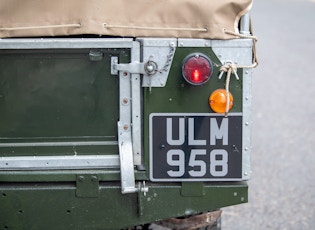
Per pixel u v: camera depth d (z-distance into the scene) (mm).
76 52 4836
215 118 4898
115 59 4840
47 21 4824
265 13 32375
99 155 4945
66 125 4941
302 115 12961
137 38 4820
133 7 4836
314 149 10656
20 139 4938
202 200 4992
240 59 4836
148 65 4770
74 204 4941
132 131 4906
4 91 4887
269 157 10203
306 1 38969
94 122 4945
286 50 21000
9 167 4914
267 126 12133
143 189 4883
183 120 4895
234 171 4965
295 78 16672
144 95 4859
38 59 4855
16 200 4918
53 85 4895
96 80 4891
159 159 4938
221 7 4816
